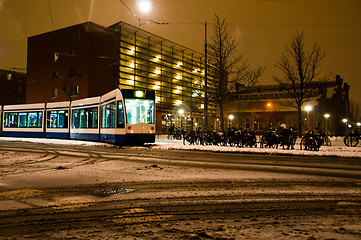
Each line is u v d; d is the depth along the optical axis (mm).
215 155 13516
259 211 4605
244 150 15406
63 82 41875
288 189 6145
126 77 43125
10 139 26641
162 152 14945
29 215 4500
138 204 5082
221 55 25875
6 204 5121
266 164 10234
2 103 68188
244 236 3428
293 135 16781
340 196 5512
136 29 43406
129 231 3738
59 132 25656
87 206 4980
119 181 7098
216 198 5438
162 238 3447
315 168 9211
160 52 48812
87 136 22188
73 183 6887
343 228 3672
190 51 53344
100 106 21078
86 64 39531
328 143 21406
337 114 55906
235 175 7898
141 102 18297
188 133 22141
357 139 17984
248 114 56969
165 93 48938
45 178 7520
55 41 43156
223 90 26969
